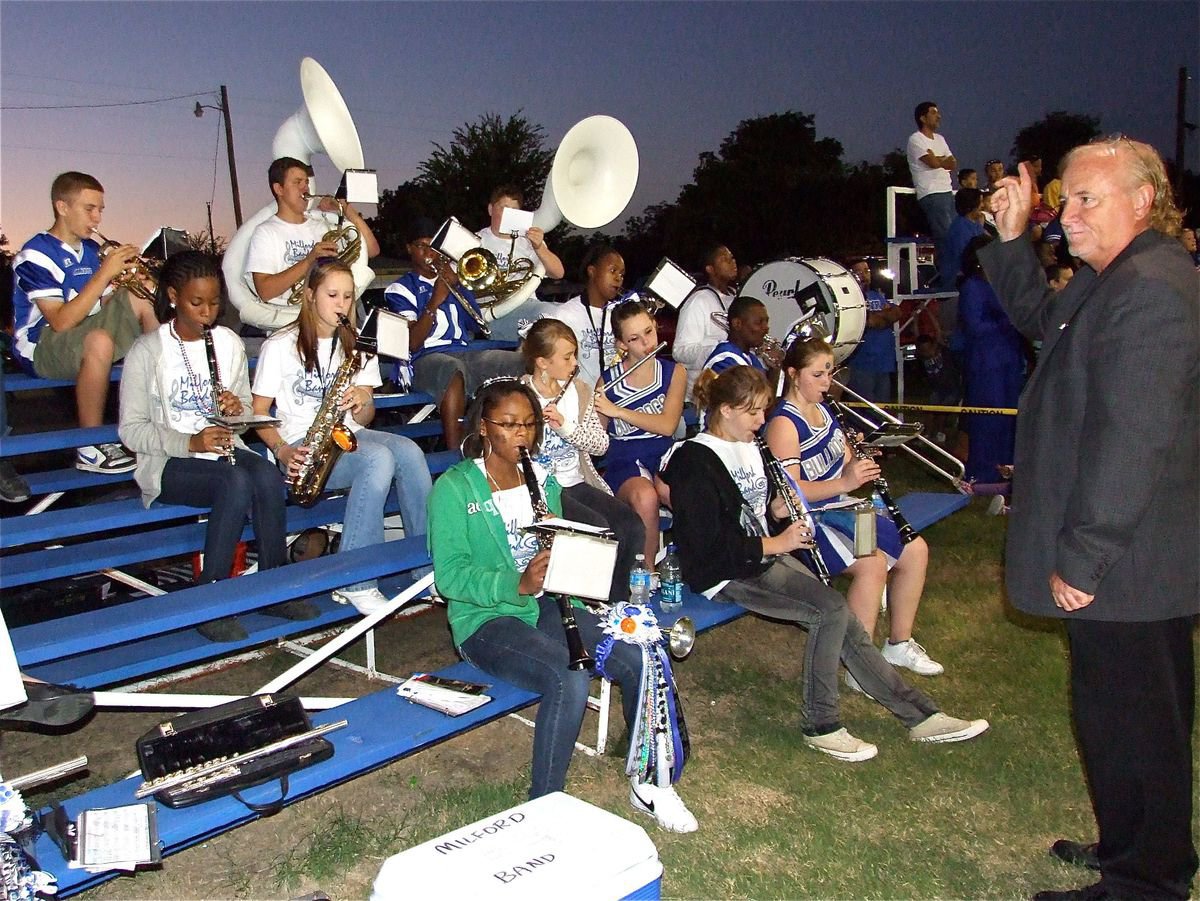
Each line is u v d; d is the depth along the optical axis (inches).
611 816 89.0
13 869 86.4
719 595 159.8
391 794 141.3
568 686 125.9
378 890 80.8
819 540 169.8
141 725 162.2
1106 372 102.1
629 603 136.5
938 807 139.5
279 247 205.2
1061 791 143.1
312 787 110.5
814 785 144.6
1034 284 126.5
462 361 213.2
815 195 1244.5
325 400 164.4
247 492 153.0
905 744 156.6
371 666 175.3
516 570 134.7
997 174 398.0
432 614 209.9
